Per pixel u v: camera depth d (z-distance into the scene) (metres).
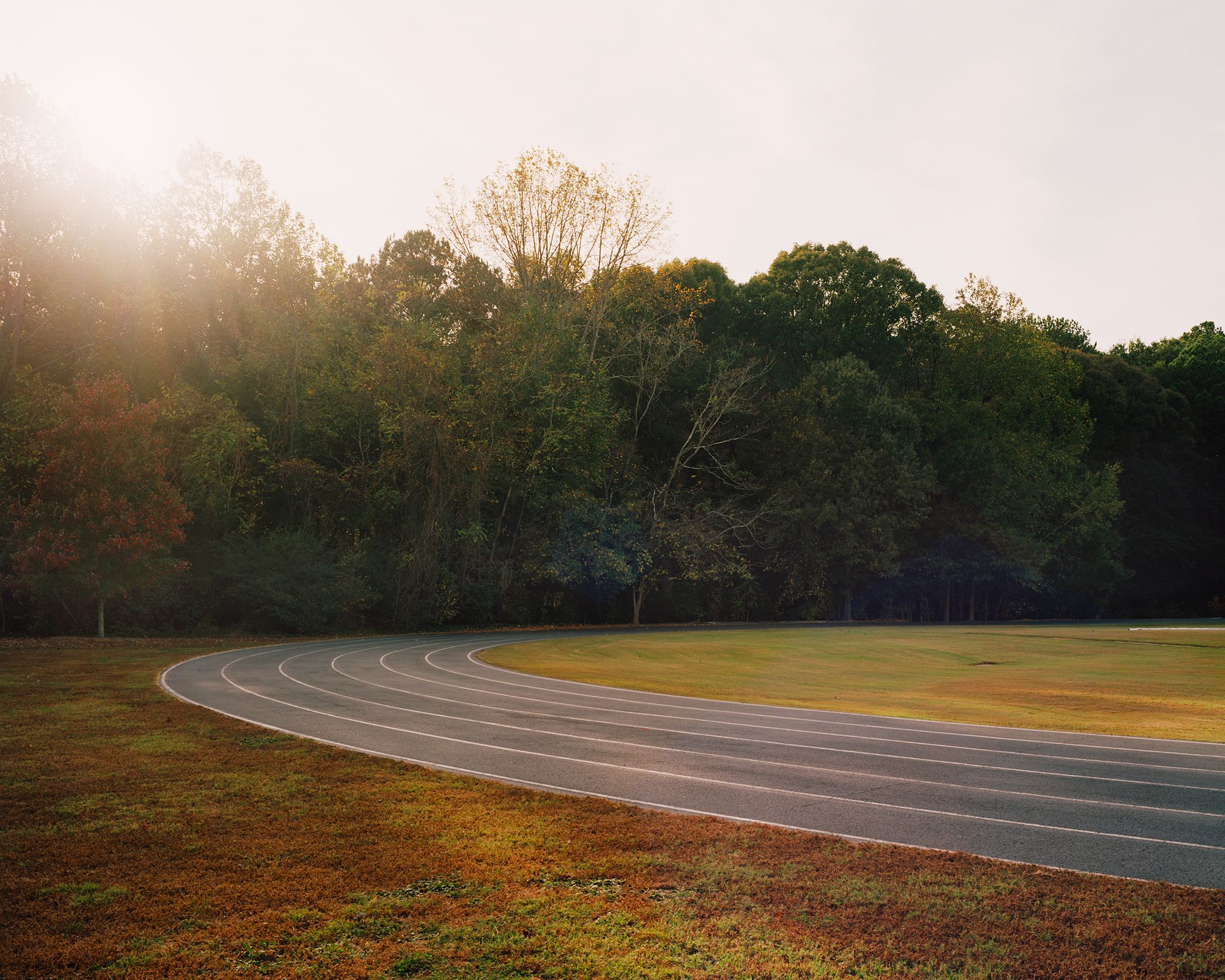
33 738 12.45
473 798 9.42
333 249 48.41
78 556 28.27
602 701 18.53
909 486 58.50
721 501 58.94
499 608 47.28
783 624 56.31
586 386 47.66
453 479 42.44
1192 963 5.61
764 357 65.44
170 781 9.94
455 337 50.50
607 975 5.31
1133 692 23.56
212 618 35.47
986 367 68.56
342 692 18.66
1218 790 10.76
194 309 42.94
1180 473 78.75
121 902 6.39
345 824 8.37
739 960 5.56
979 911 6.44
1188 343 93.00
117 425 28.92
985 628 54.22
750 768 11.59
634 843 7.91
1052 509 68.25
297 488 40.28
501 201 48.00
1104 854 8.03
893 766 11.92
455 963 5.45
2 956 5.46
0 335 33.22
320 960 5.47
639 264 50.88
